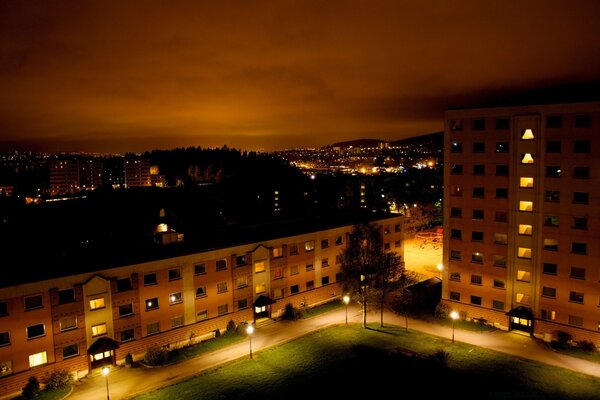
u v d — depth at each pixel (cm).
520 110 5666
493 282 6100
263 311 6500
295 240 6769
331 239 7275
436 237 11738
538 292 5728
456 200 6322
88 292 4912
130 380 4869
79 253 5978
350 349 5516
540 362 5122
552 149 5494
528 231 5772
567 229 5462
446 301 6556
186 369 5091
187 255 5653
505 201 5894
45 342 4662
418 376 4719
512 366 5028
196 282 5756
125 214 13500
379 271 6406
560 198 5484
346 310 6378
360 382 4681
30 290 4550
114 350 5128
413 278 8081
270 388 4634
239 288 6172
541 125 5538
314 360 5241
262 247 6356
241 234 6912
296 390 4575
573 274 5462
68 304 4794
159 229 11356
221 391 4603
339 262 7244
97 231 11300
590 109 5200
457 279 6431
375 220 7950
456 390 4494
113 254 5769
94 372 4984
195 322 5772
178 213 13850
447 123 6281
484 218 6097
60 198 19275
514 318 5975
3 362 4434
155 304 5438
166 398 4497
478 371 4916
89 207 14338
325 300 7219
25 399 4444
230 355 5416
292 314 6550
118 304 5138
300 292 6894
